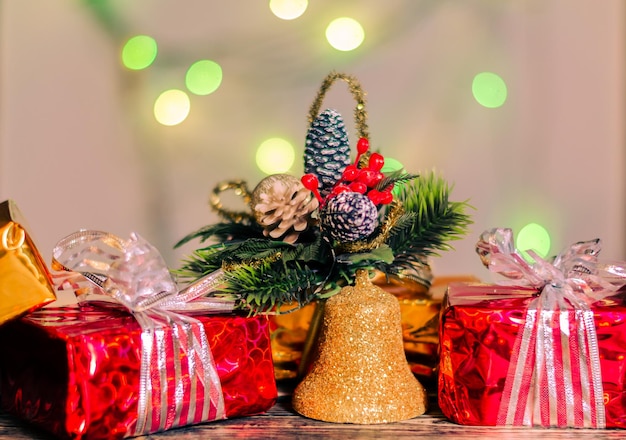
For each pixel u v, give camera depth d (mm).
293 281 631
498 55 1351
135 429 591
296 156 1396
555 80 1338
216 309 629
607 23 1321
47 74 1413
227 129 1416
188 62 1409
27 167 1413
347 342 622
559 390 603
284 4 1131
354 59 1372
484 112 1357
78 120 1423
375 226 617
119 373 585
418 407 625
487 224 1358
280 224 630
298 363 679
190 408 604
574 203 1345
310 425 613
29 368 605
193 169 1429
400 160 1363
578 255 628
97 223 1430
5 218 612
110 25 1410
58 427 581
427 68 1362
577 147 1341
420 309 677
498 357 604
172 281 617
